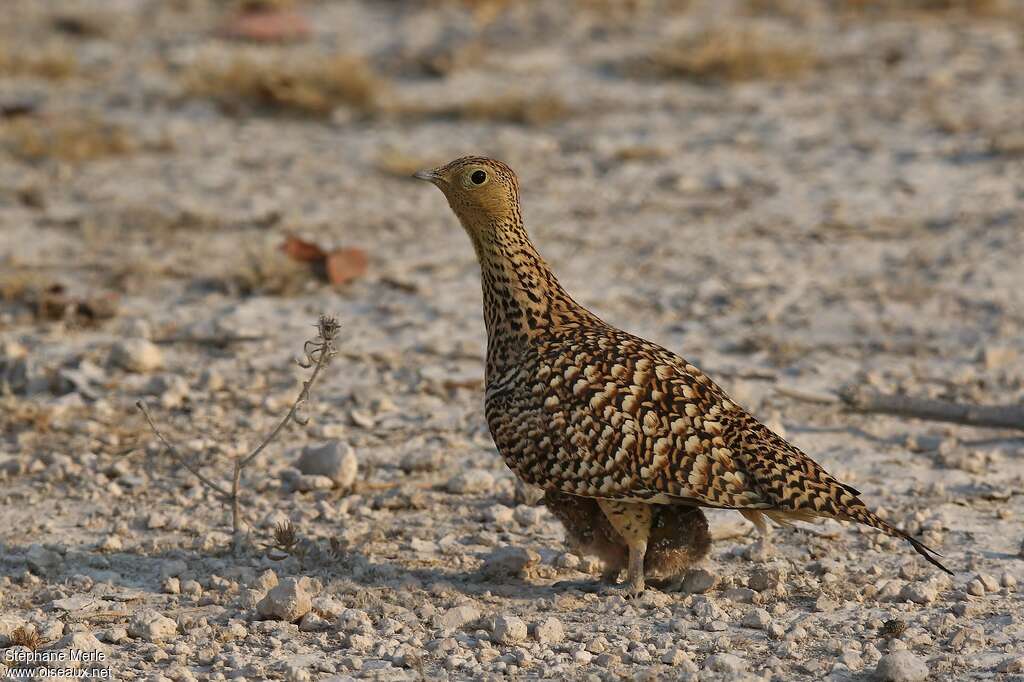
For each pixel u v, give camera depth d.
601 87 43.38
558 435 13.43
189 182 33.69
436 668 12.53
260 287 26.39
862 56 46.56
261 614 13.66
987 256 27.53
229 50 47.00
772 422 19.45
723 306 25.44
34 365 21.66
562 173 34.66
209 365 22.28
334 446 17.62
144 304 25.52
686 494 13.24
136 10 54.75
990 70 44.28
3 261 27.38
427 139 37.81
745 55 44.19
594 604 14.03
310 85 41.03
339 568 14.98
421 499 17.02
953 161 34.53
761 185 33.22
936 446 18.98
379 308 25.28
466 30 50.56
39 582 14.57
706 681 12.09
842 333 23.92
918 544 13.16
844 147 36.22
